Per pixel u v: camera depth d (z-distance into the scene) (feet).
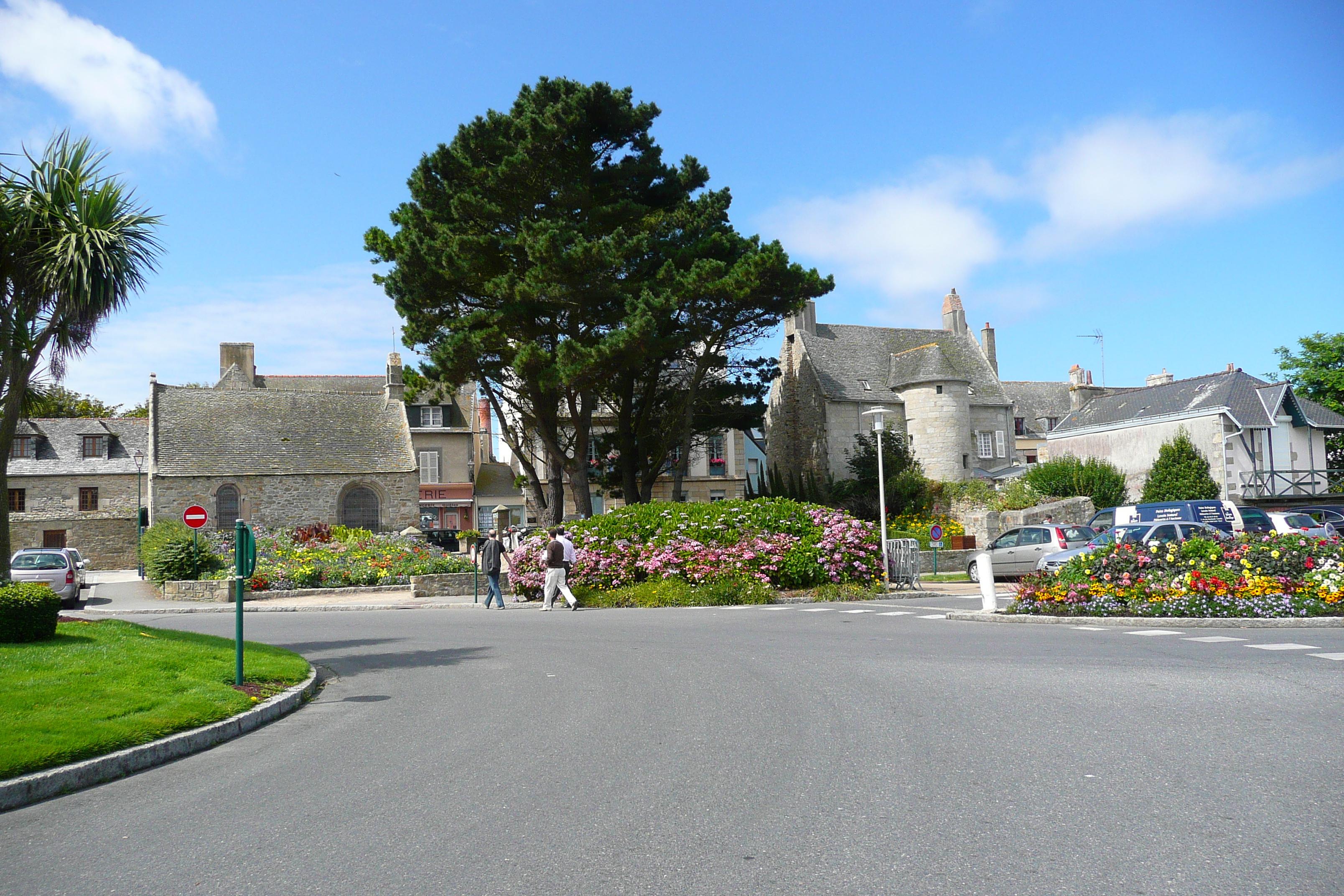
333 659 41.88
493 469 189.47
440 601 78.02
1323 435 135.13
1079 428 148.97
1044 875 13.84
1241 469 125.18
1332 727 22.72
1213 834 15.47
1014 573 86.79
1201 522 82.94
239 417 147.84
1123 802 17.30
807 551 73.15
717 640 44.04
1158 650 36.52
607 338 89.86
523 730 25.04
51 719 23.67
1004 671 32.24
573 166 98.22
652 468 114.21
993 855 14.73
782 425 173.88
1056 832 15.72
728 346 109.81
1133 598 49.44
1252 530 82.02
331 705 30.35
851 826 16.26
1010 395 214.90
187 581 85.92
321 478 143.64
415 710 28.78
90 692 27.02
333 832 16.94
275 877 14.71
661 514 75.61
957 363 173.47
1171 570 50.29
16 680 28.04
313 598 84.79
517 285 90.74
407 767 21.52
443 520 178.29
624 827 16.56
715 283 92.02
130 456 167.02
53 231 41.24
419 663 39.19
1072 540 84.84
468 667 37.29
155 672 30.48
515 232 98.17
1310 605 45.21
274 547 100.63
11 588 35.96
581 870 14.52
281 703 29.09
